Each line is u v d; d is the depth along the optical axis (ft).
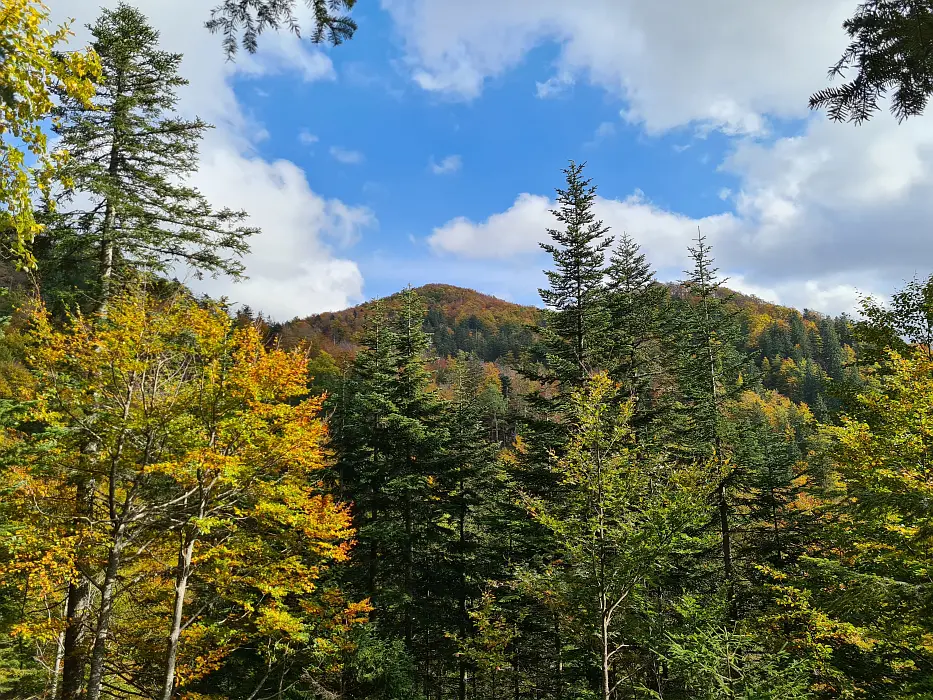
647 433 56.54
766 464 69.67
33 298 31.07
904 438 31.53
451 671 69.82
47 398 31.68
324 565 48.65
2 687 36.01
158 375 33.91
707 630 30.78
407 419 65.87
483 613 61.62
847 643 37.50
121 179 41.75
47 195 15.98
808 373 361.71
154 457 34.04
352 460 67.82
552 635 55.16
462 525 76.02
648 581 37.55
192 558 35.01
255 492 36.32
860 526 33.91
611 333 63.10
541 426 55.36
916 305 34.45
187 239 42.65
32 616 34.32
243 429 33.22
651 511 35.86
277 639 41.04
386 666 46.62
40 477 33.06
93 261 40.75
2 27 13.67
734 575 55.06
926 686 29.27
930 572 28.09
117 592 33.76
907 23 10.75
